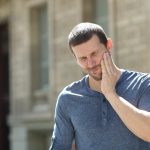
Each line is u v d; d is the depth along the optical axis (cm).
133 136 649
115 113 653
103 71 646
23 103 2850
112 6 2338
